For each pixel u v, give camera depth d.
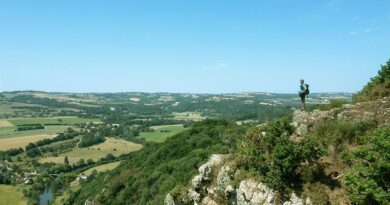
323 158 26.58
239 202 27.89
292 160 25.45
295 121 31.50
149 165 77.69
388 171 21.75
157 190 58.47
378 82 35.62
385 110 28.72
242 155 29.80
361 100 33.25
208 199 32.16
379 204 21.39
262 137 29.73
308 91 32.62
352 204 22.72
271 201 25.55
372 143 24.17
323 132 28.66
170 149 79.44
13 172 162.50
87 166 165.50
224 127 83.94
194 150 68.88
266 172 27.12
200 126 89.12
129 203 64.81
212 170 33.38
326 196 24.16
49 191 143.50
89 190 97.50
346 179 22.94
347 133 27.48
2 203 130.38
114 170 97.19
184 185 38.47
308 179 25.30
